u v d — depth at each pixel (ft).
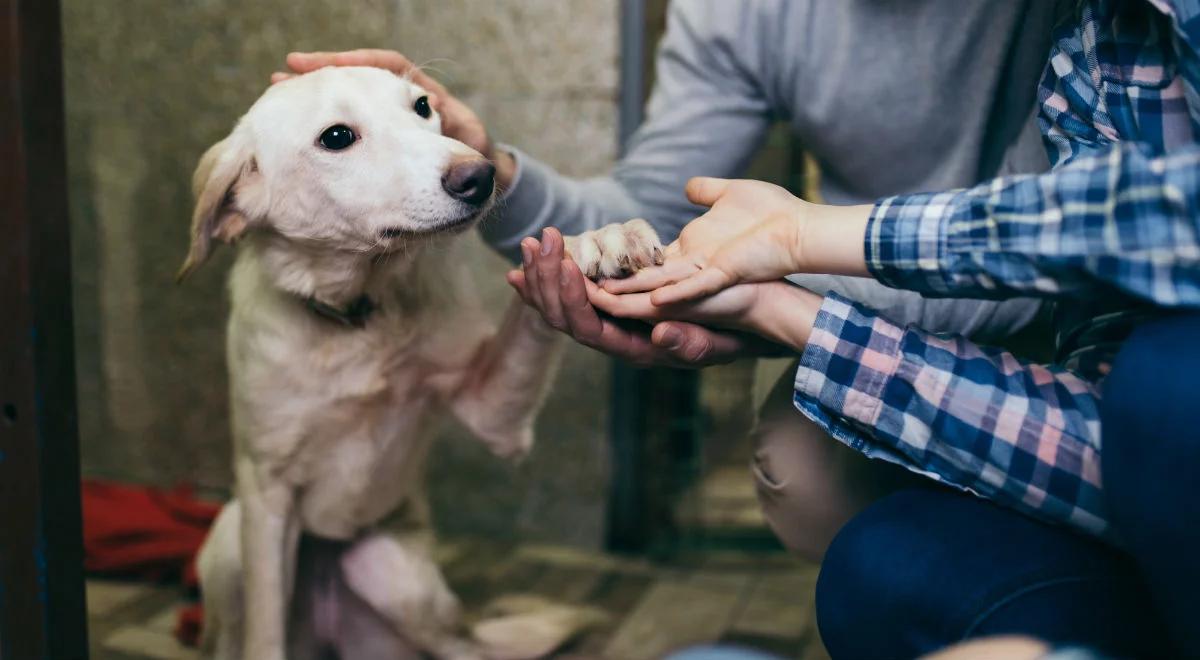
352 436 5.15
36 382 2.92
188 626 5.95
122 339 8.22
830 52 4.52
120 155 7.94
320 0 7.45
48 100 2.89
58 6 2.93
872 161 4.63
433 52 7.44
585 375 7.45
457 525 7.90
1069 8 3.84
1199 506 2.38
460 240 5.33
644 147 5.10
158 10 7.57
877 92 4.45
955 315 4.45
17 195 2.84
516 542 7.77
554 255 3.35
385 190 4.34
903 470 4.23
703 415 7.86
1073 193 2.67
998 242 2.82
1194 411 2.37
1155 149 2.93
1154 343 2.54
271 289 4.99
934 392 3.02
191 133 7.78
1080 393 2.98
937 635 2.80
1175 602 2.54
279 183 4.56
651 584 7.00
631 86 7.15
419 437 5.52
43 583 3.01
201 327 8.09
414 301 5.03
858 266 3.06
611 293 3.47
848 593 3.09
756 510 7.79
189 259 4.67
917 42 4.35
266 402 4.93
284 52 7.53
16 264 2.87
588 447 7.54
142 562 6.75
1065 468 2.91
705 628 6.19
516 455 5.59
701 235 3.39
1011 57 4.29
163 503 7.52
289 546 5.29
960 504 3.11
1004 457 2.96
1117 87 3.03
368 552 5.56
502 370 5.17
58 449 3.02
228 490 8.25
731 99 4.94
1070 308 3.38
